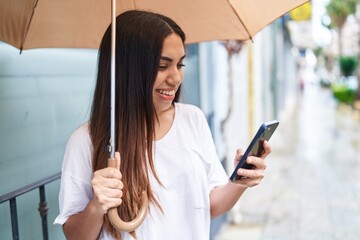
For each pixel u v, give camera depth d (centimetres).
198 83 419
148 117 121
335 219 436
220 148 459
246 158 124
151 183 122
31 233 195
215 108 465
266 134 123
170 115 132
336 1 2288
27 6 147
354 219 434
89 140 121
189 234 127
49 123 209
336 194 527
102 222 114
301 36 2247
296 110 1909
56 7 158
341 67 2384
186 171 125
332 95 2714
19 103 187
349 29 2377
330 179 604
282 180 607
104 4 167
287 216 448
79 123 236
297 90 3659
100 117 121
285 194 533
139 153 119
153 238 121
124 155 119
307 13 1094
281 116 1577
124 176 118
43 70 204
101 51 123
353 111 1681
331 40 3166
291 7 139
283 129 1230
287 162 740
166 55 117
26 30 150
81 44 170
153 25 117
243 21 152
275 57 1357
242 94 643
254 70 792
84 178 120
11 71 182
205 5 159
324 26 2767
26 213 192
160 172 124
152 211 121
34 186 162
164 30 117
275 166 707
